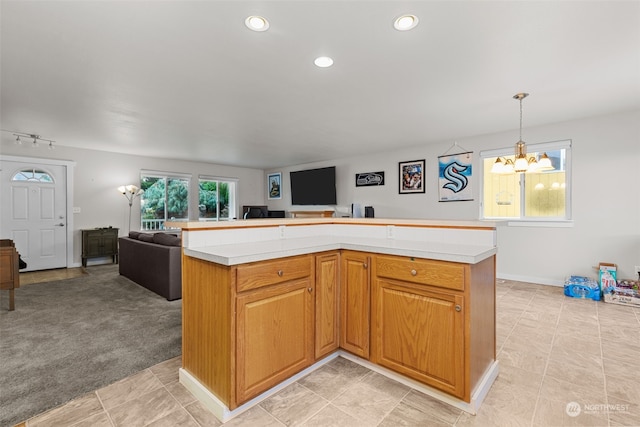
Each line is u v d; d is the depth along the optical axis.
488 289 1.87
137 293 3.88
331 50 2.21
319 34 2.00
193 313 1.83
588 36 2.01
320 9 1.75
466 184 4.92
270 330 1.73
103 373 2.01
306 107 3.41
